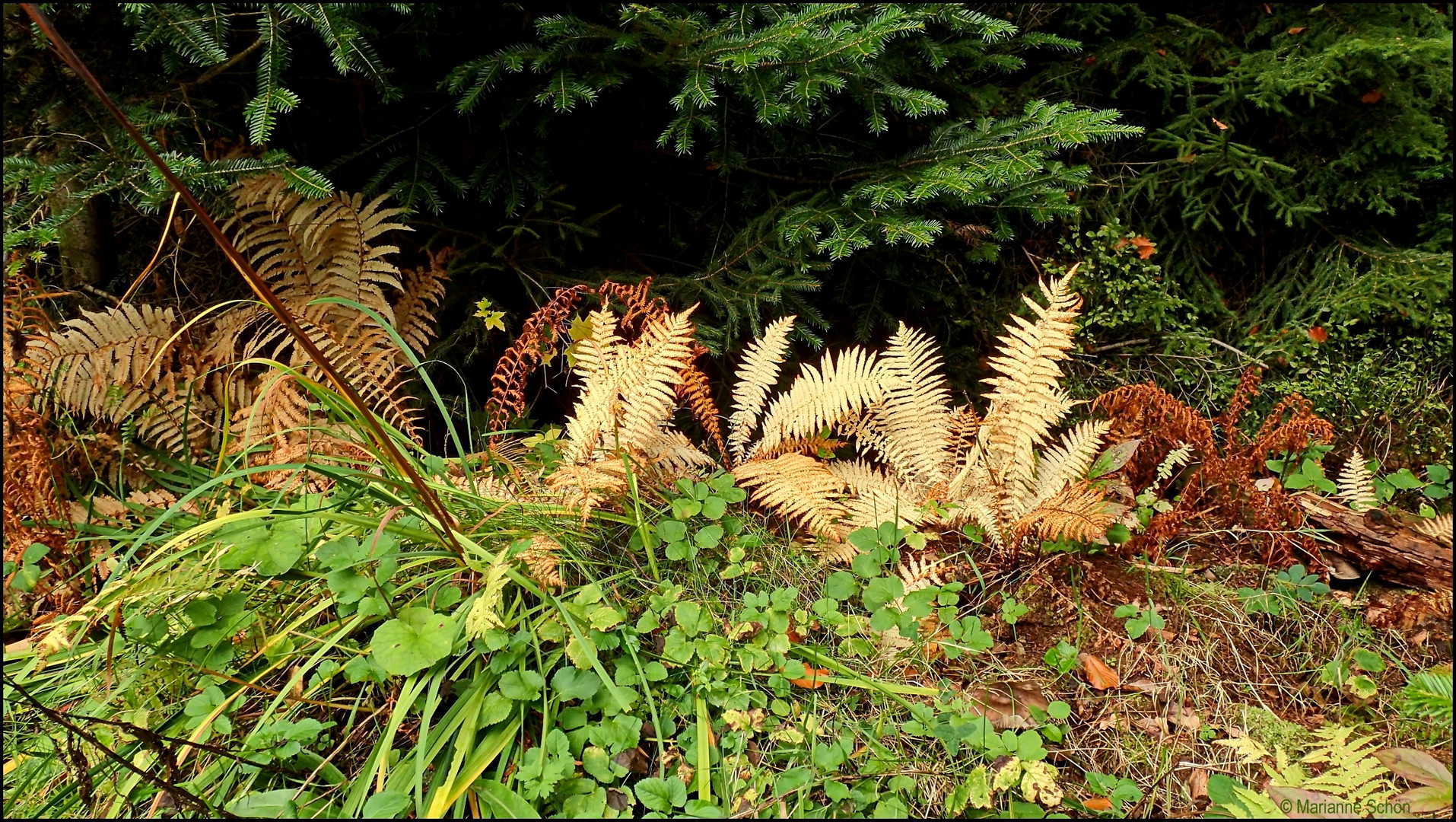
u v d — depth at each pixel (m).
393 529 1.88
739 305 2.77
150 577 1.79
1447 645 2.17
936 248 3.34
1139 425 2.65
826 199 2.85
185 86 2.32
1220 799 1.70
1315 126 3.67
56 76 2.15
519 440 2.74
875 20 2.44
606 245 3.10
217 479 1.73
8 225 2.09
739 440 2.55
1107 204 3.83
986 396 2.45
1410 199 3.63
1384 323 3.59
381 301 2.57
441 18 2.53
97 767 1.62
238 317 2.52
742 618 1.95
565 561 2.09
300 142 2.77
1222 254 4.05
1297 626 2.27
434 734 1.66
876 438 2.57
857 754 1.81
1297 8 3.78
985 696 2.00
